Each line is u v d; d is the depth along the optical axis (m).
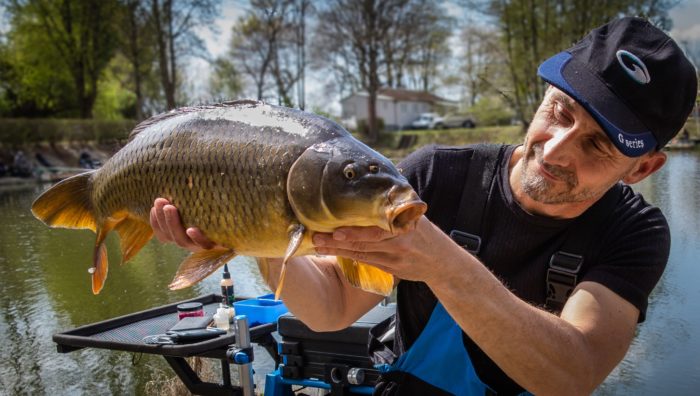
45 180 22.03
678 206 4.13
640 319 1.64
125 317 3.89
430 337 1.81
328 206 1.34
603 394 3.19
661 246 1.68
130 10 28.88
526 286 1.76
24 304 5.42
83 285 5.95
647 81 1.50
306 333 3.04
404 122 50.22
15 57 33.12
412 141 26.48
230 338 3.30
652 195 4.25
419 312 1.87
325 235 1.39
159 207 1.59
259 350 4.80
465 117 32.44
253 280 5.80
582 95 1.50
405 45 32.34
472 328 1.43
